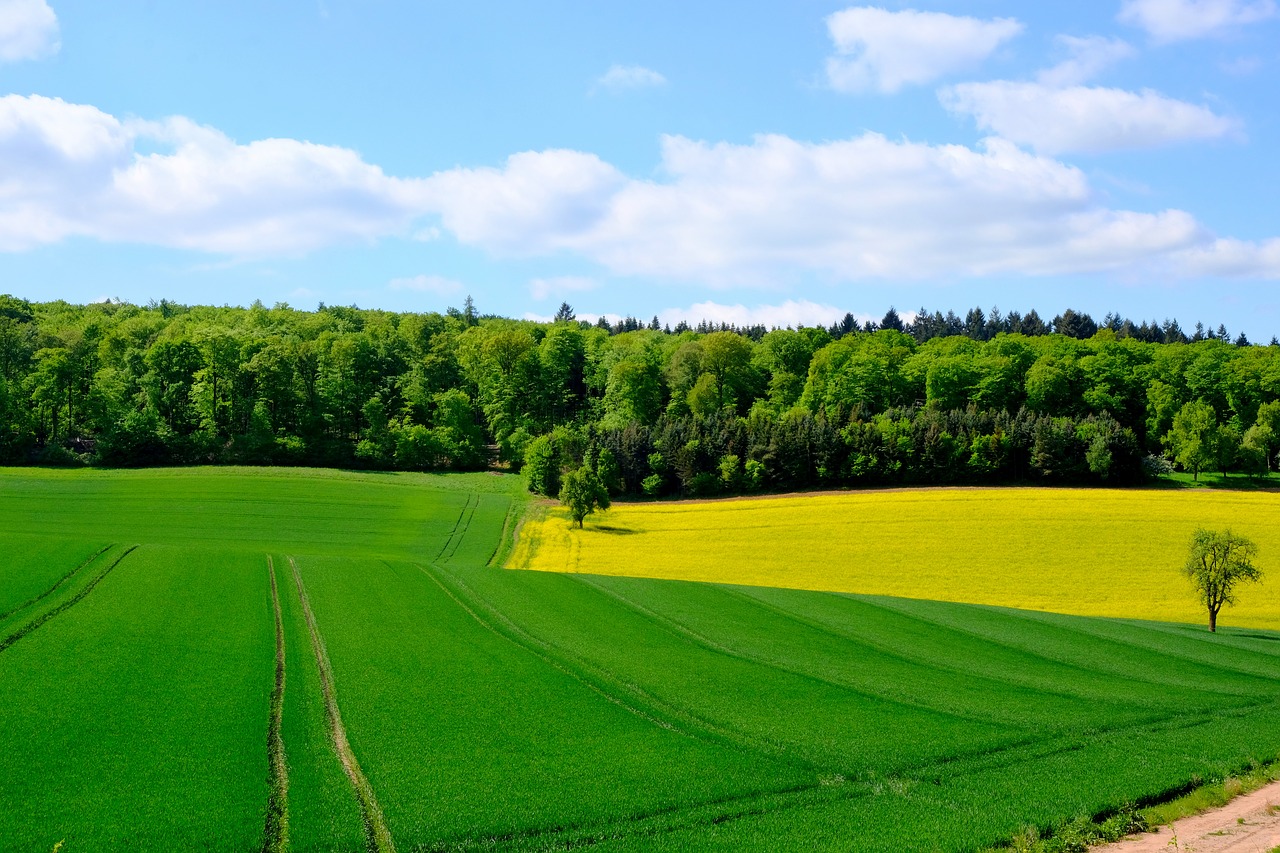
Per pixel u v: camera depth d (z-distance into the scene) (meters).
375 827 18.64
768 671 33.44
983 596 57.44
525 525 78.56
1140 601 56.53
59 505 74.75
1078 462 91.75
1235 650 42.25
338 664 30.95
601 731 25.27
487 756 22.86
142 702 25.75
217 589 41.28
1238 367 105.56
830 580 61.16
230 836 17.89
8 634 32.12
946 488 90.00
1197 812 20.52
